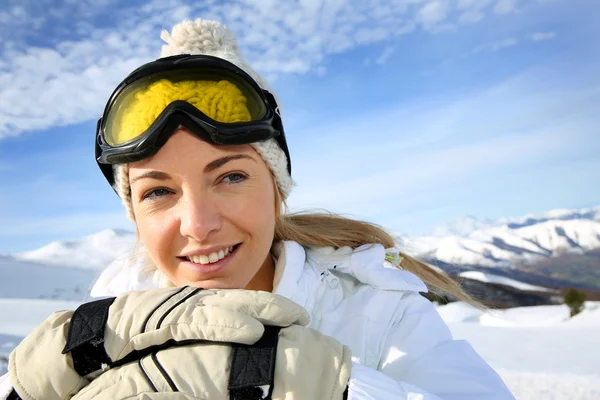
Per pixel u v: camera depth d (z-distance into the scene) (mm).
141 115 364
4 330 2475
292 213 570
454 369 372
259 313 267
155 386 234
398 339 409
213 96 371
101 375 253
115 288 553
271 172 417
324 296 464
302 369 245
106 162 385
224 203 364
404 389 257
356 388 245
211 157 354
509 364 1863
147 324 259
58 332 271
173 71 375
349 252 493
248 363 239
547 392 1434
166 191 369
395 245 588
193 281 375
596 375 1575
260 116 388
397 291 440
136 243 542
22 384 256
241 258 380
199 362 242
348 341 420
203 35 441
